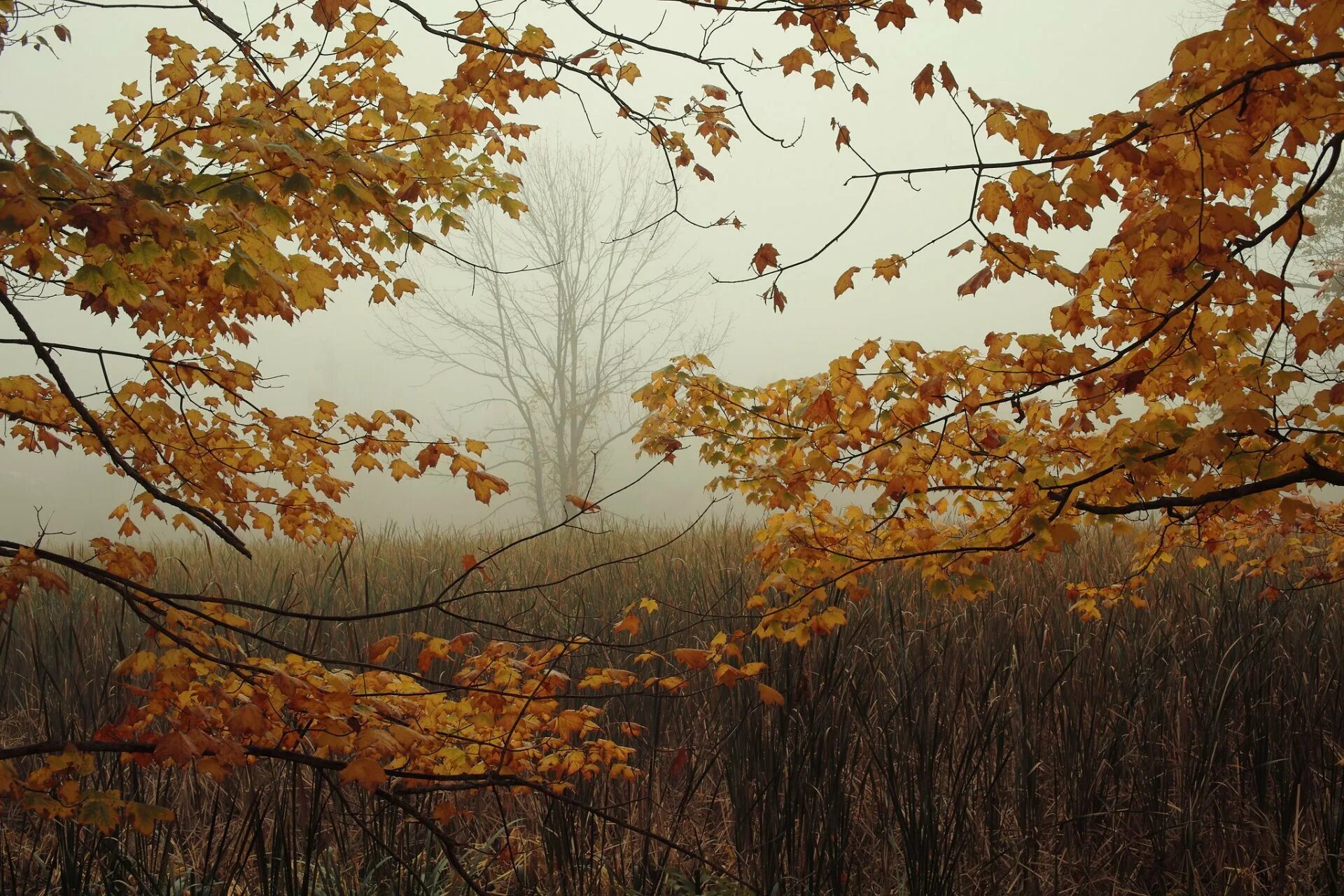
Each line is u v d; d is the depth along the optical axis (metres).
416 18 2.41
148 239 1.92
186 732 1.98
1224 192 2.14
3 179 1.53
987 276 2.41
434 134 2.86
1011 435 3.05
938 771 3.89
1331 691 4.05
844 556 2.84
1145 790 3.71
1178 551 4.96
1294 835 3.52
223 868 3.53
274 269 2.11
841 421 2.89
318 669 2.39
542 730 3.05
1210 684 3.84
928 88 2.15
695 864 3.63
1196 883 3.48
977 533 3.00
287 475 2.93
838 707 3.82
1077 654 3.94
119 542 2.79
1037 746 3.80
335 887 3.36
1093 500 2.66
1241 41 1.79
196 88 2.59
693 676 4.35
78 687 3.63
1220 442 2.05
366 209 2.36
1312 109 1.87
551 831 3.46
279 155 2.09
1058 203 2.02
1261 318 2.37
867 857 3.66
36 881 3.25
